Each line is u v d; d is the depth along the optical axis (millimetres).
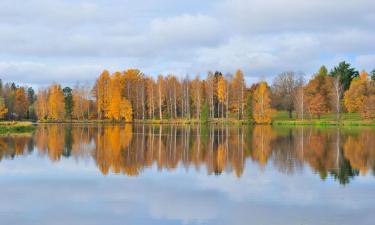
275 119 112750
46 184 26562
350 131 75500
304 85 119500
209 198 22969
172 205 21547
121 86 122875
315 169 32438
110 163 35438
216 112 124375
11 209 20828
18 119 132500
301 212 20188
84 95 129750
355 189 25141
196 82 117875
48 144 50656
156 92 120688
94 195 23672
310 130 79312
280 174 30312
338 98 99938
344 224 18500
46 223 18688
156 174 30266
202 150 45000
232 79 114188
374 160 37219
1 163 35156
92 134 68375
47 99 133750
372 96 97062
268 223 18594
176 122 110500
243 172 31141
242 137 62188
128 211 20469
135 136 63938
